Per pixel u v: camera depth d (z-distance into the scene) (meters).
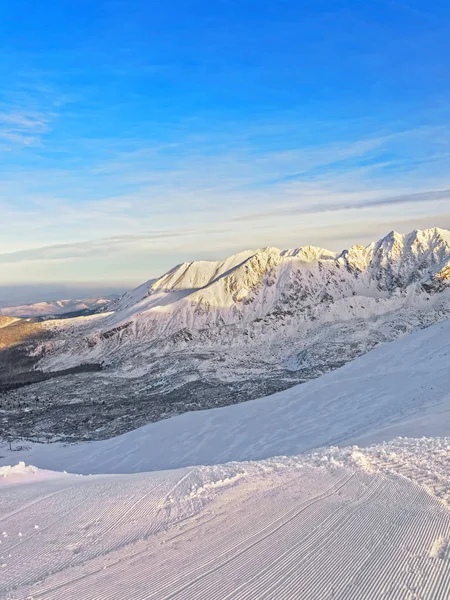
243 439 48.00
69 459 54.09
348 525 10.00
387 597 7.09
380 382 56.19
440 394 43.88
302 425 47.75
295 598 7.23
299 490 12.94
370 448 18.72
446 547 8.59
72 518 12.04
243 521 10.73
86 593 7.75
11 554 9.77
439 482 12.67
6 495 15.43
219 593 7.51
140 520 11.45
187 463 45.00
